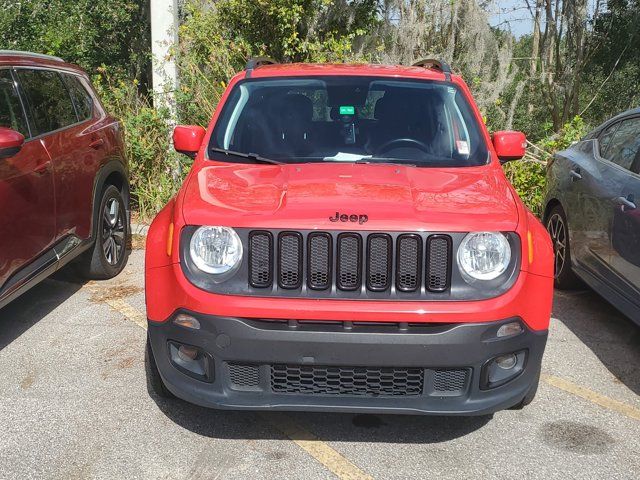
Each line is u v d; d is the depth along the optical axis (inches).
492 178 148.3
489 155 162.4
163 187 312.7
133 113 339.0
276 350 120.8
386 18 516.7
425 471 130.1
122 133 253.8
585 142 230.4
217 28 403.5
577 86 743.1
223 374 124.7
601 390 165.2
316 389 125.2
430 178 145.4
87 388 161.5
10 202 167.8
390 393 125.5
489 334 121.7
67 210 201.5
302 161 157.2
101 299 220.8
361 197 130.6
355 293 122.3
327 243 122.1
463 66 503.5
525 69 731.4
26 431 142.4
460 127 167.9
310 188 135.6
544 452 137.0
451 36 503.8
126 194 254.1
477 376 123.4
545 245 132.0
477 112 174.7
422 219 123.3
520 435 143.3
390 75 181.3
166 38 339.3
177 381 129.1
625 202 180.5
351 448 137.8
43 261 187.2
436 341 119.8
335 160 157.3
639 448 139.3
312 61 450.3
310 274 122.3
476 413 124.5
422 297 122.3
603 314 215.8
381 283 122.9
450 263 122.3
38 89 200.4
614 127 214.1
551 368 177.0
